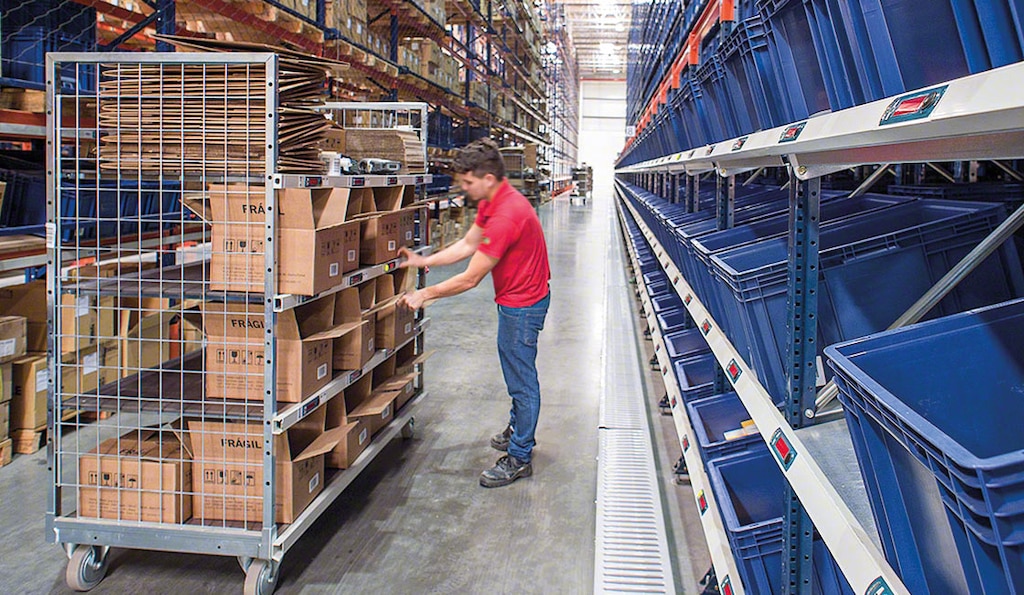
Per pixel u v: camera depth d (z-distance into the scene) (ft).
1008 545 2.00
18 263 11.83
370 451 10.72
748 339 5.56
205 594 8.28
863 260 4.99
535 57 61.72
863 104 3.64
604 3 98.58
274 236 7.91
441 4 29.50
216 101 8.02
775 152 4.90
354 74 25.14
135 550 9.24
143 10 17.15
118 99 8.07
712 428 8.93
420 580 8.62
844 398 3.19
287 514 8.48
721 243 8.70
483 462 12.17
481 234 10.78
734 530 5.85
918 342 3.29
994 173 10.36
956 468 2.17
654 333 14.56
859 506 3.80
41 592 8.25
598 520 9.05
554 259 38.32
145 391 8.78
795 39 4.87
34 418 12.16
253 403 8.34
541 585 8.53
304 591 8.36
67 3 13.55
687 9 13.12
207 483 8.55
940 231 4.96
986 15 2.56
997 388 3.30
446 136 36.76
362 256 10.66
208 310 8.46
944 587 2.68
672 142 14.44
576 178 100.48
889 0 3.37
